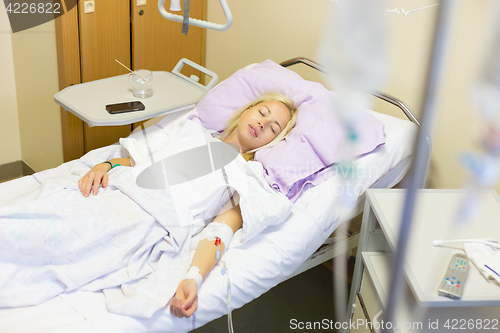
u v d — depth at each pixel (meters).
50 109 2.17
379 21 0.19
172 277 1.19
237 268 1.26
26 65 2.18
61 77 2.05
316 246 1.47
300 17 2.08
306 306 1.79
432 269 1.07
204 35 2.54
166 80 2.08
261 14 2.25
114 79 2.00
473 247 1.13
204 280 1.21
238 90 1.88
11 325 1.01
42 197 1.29
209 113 1.85
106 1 2.05
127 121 1.69
